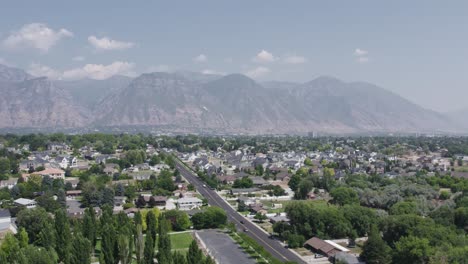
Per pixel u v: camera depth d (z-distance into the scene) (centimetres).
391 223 18488
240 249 18262
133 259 16650
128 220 18375
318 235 19712
